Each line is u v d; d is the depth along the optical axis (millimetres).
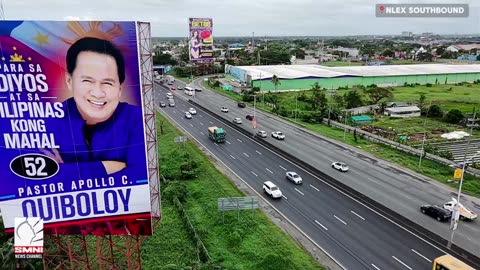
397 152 79250
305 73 176250
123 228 30719
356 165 71188
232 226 46375
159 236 45000
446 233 46375
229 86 165875
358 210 52312
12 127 27812
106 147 29156
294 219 49469
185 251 41781
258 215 50031
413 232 46438
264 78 159875
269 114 117125
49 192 29141
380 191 59125
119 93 28562
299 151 79188
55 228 29797
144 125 29453
